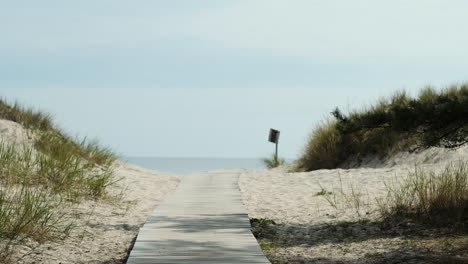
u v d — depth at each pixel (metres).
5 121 18.84
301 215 12.13
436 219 10.34
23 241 8.83
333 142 21.05
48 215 10.55
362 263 8.08
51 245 8.94
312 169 21.36
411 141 18.73
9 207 10.05
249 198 14.77
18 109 20.69
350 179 16.34
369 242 9.40
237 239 9.02
